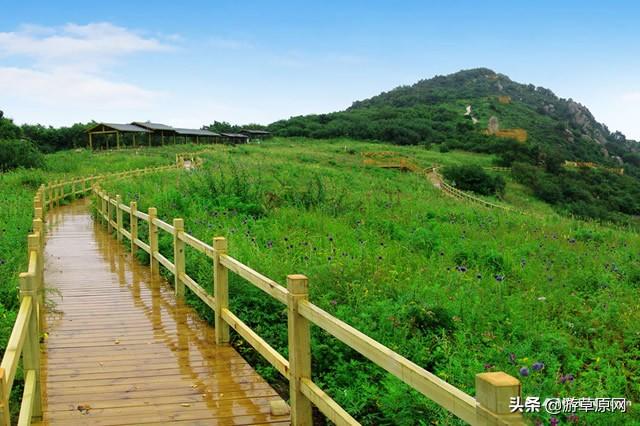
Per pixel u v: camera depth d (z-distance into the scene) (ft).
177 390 17.17
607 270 33.19
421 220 53.01
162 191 59.77
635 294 28.09
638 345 21.35
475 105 508.53
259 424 15.02
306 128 363.15
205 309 25.32
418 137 334.65
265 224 43.96
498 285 26.89
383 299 23.73
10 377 10.46
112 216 51.03
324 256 30.73
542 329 21.81
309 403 14.47
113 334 22.62
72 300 27.91
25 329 13.24
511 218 63.62
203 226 40.98
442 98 574.15
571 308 25.23
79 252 41.47
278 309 24.14
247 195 54.54
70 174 108.58
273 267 27.32
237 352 20.58
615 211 187.83
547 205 171.94
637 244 48.65
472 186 165.37
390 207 59.93
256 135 347.36
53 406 15.99
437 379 9.12
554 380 16.08
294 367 14.42
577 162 283.79
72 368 18.93
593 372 17.33
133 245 39.32
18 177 89.51
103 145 247.91
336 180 106.32
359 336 11.43
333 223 45.29
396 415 14.90
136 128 224.53
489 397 7.55
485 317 22.25
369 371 18.12
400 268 29.35
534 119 479.00
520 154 245.24
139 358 19.90
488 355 18.07
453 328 21.09
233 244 32.37
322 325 13.01
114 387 17.37
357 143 311.68
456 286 26.73
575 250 41.91
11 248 34.47
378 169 175.32
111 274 33.99
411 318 20.99
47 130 254.06
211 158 159.94
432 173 184.96
